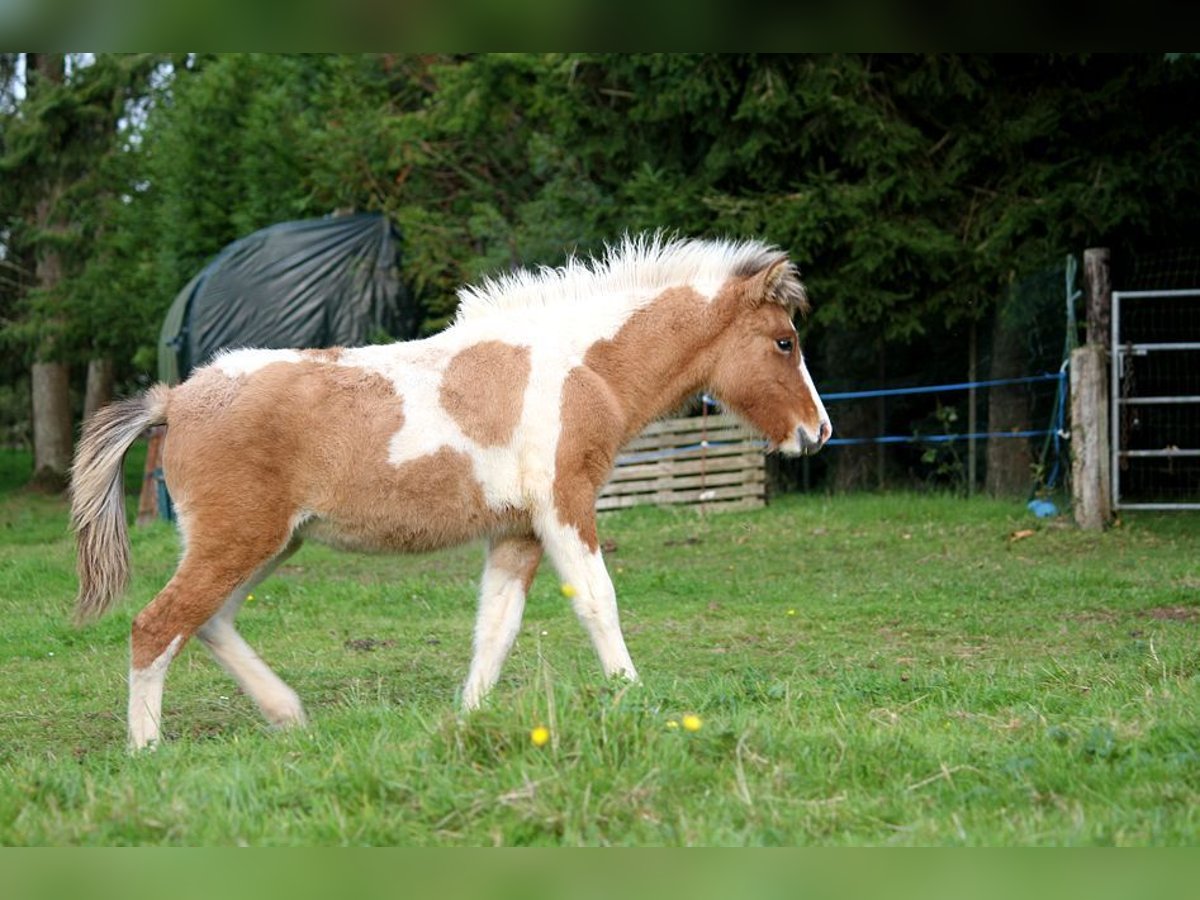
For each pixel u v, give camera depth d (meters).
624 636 8.79
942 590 10.12
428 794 4.19
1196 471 15.60
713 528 14.27
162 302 23.53
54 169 24.23
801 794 4.32
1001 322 15.13
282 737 5.48
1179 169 13.32
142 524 17.88
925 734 5.16
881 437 17.30
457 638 8.97
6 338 24.70
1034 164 14.12
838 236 14.22
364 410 6.18
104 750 6.25
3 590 11.61
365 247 18.45
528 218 16.75
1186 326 15.39
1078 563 11.21
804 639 8.53
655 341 6.85
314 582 11.31
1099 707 5.54
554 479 6.35
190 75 23.94
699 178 14.98
